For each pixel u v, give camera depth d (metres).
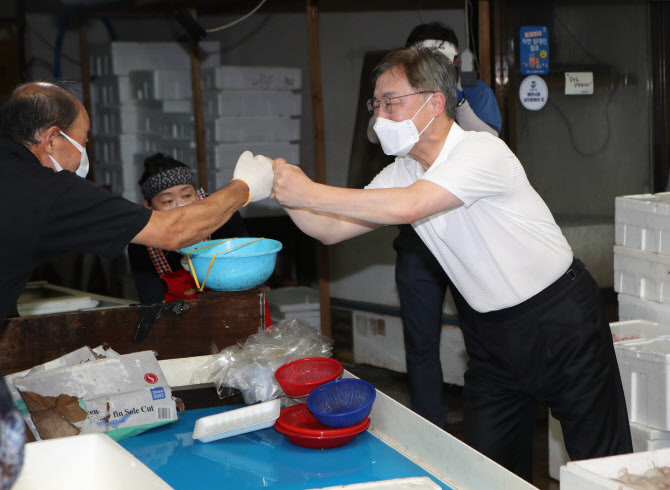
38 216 1.58
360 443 1.64
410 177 2.01
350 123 4.31
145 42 4.83
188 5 4.41
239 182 1.87
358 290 4.49
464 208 1.78
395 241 3.06
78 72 5.02
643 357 2.47
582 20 3.70
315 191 1.74
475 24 3.66
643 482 1.29
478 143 1.73
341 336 4.62
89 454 1.23
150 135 4.60
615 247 2.96
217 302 2.02
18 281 1.62
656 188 3.99
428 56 1.79
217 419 1.72
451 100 1.80
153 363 1.80
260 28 4.60
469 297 1.92
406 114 1.77
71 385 1.70
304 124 4.56
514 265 1.82
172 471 1.53
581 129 3.78
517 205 1.79
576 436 1.92
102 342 1.93
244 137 4.30
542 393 1.91
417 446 1.56
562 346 1.85
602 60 3.78
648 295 2.84
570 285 1.86
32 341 1.86
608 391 1.89
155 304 1.98
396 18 4.11
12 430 0.77
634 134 3.92
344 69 4.30
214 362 1.93
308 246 4.70
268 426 1.71
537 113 3.67
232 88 4.22
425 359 3.05
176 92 4.54
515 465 2.05
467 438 2.04
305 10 4.37
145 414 1.72
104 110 4.79
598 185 3.88
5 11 4.80
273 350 1.89
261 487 1.45
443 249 1.89
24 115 1.65
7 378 1.74
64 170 1.64
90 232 1.62
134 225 1.65
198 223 1.74
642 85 3.90
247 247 2.15
